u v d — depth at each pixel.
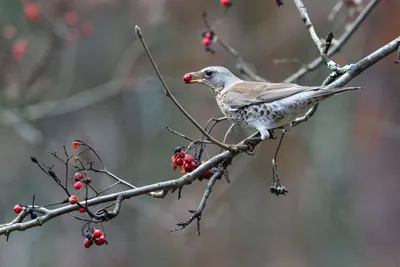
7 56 12.61
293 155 15.70
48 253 15.39
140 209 14.21
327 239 15.00
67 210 5.71
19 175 15.04
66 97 14.69
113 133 16.06
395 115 16.08
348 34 8.55
